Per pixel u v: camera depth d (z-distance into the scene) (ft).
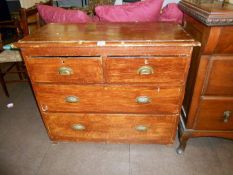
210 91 3.96
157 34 3.86
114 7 4.75
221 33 3.30
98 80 3.91
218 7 3.59
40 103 4.38
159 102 4.14
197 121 4.37
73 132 4.83
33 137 5.48
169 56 3.56
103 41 3.51
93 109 4.36
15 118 6.24
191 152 4.89
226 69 3.69
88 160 4.77
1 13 11.53
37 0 10.50
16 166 4.68
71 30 4.29
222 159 4.70
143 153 4.90
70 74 3.86
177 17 4.92
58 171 4.54
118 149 5.02
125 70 3.74
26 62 3.83
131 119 4.45
